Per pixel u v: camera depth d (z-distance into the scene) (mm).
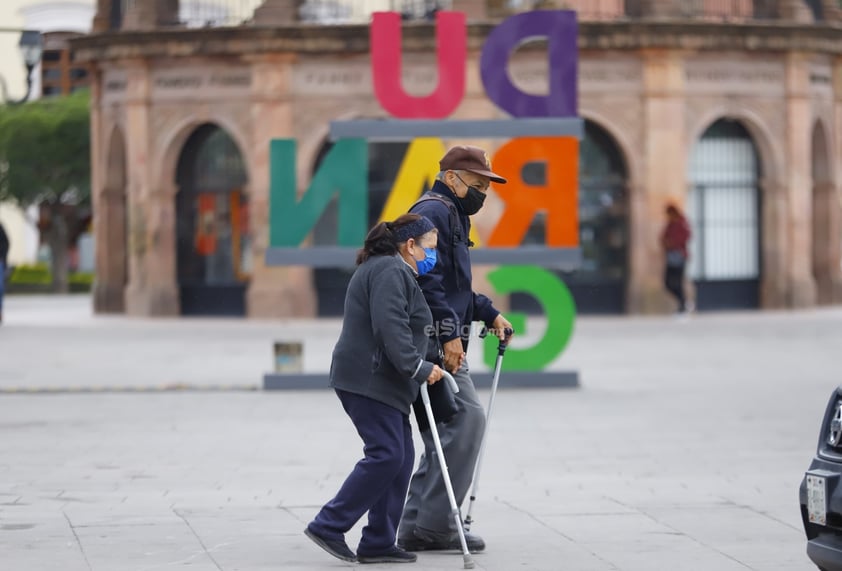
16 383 18547
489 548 8859
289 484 11172
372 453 8320
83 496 10641
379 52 17844
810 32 30094
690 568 8250
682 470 11812
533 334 25734
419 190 17906
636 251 29484
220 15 33125
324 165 17922
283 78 28906
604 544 8930
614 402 16469
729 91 29891
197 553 8656
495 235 17875
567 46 17781
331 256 17812
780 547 8812
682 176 29469
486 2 29234
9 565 8281
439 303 8539
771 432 13992
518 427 14477
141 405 16312
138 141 30062
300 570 8234
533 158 17781
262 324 28453
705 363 20875
